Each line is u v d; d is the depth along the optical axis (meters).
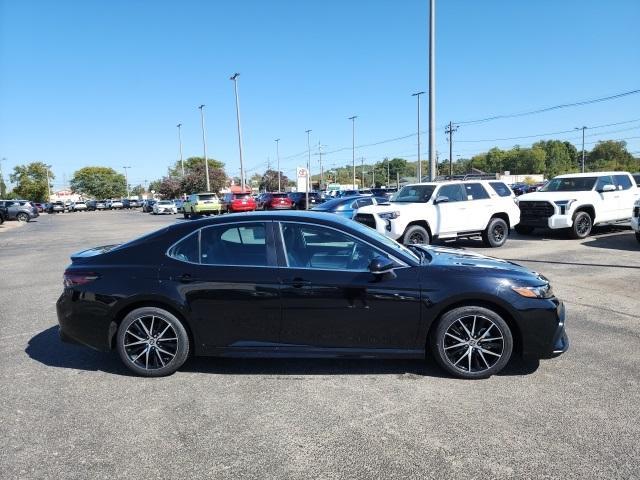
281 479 3.02
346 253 4.52
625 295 7.48
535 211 14.76
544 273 9.37
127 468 3.16
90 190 142.75
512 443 3.36
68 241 19.45
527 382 4.34
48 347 5.55
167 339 4.60
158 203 50.16
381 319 4.39
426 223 12.60
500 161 151.00
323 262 4.52
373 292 4.36
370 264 4.28
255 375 4.61
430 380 4.43
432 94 20.06
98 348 4.67
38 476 3.09
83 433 3.61
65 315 4.68
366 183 155.38
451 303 4.36
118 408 3.99
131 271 4.60
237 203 37.53
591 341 5.39
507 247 13.34
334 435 3.52
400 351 4.46
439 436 3.47
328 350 4.47
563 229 16.02
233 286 4.46
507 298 4.32
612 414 3.73
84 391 4.33
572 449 3.28
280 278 4.44
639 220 12.66
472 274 4.41
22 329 6.32
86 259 4.79
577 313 6.52
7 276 10.82
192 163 130.00
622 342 5.34
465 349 4.43
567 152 153.12
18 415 3.90
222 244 4.62
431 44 19.81
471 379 4.43
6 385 4.49
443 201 12.77
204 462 3.21
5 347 5.57
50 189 122.69
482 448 3.31
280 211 4.87
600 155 136.50
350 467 3.13
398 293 4.36
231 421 3.75
